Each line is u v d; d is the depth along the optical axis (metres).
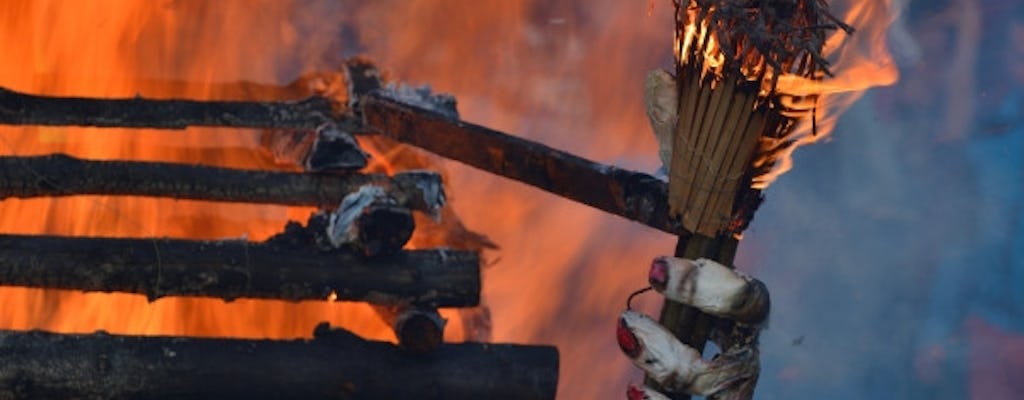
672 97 4.56
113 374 5.30
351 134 6.95
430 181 6.47
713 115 4.33
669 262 4.40
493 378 5.53
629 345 4.49
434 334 5.48
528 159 5.80
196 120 6.80
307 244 5.74
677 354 4.44
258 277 5.59
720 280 4.37
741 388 4.50
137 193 6.32
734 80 4.27
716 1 4.17
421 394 5.47
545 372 5.58
